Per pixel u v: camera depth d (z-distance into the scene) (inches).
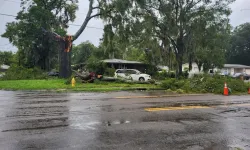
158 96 570.9
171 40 1320.1
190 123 287.3
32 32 1530.5
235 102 483.2
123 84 940.6
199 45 1315.2
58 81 1015.6
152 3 1262.3
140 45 1369.3
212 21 1259.2
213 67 1779.0
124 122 285.3
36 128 252.8
